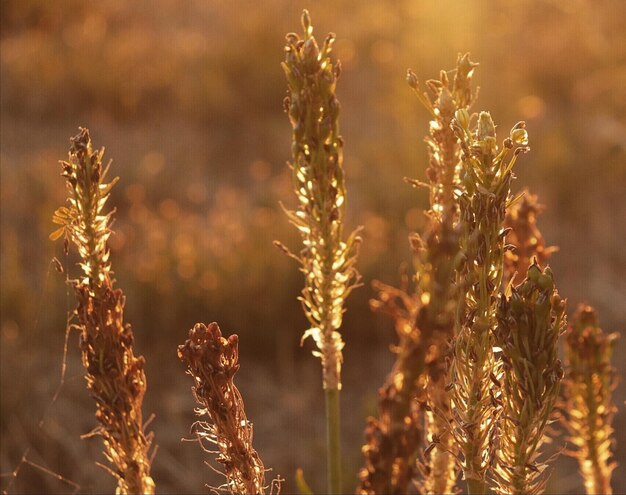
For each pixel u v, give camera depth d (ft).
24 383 11.44
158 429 11.55
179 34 29.30
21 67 24.45
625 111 21.45
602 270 16.02
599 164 18.80
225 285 13.61
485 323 3.03
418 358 2.06
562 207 17.99
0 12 29.91
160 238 14.83
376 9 28.73
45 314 12.91
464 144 2.99
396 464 2.15
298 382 13.16
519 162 19.21
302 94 3.33
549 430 4.73
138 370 3.60
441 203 3.63
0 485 10.29
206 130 23.36
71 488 10.29
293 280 13.74
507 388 3.06
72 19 30.30
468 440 3.18
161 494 10.59
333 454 4.17
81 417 11.39
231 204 18.01
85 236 3.46
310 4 29.91
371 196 17.30
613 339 4.62
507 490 3.21
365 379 13.39
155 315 13.32
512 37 24.75
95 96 23.99
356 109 23.80
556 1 25.31
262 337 13.56
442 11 24.99
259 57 25.11
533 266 2.97
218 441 3.28
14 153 21.21
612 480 11.21
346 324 13.84
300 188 3.51
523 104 21.63
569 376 4.68
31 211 17.42
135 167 19.53
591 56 23.16
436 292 2.04
